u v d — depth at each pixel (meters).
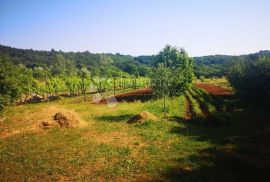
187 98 53.22
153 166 16.33
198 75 136.12
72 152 19.64
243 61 79.00
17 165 17.03
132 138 23.30
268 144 20.56
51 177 15.11
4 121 31.78
